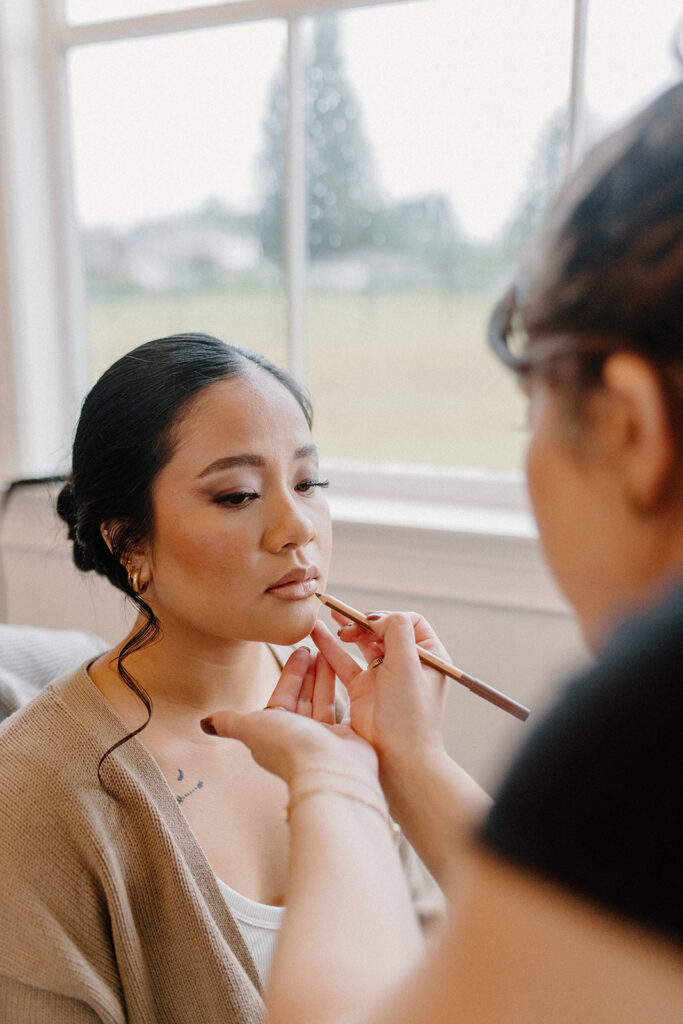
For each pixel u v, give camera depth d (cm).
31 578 166
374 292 152
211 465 72
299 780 51
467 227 144
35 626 168
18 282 165
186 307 168
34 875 68
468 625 133
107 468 75
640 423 30
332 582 142
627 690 27
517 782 29
